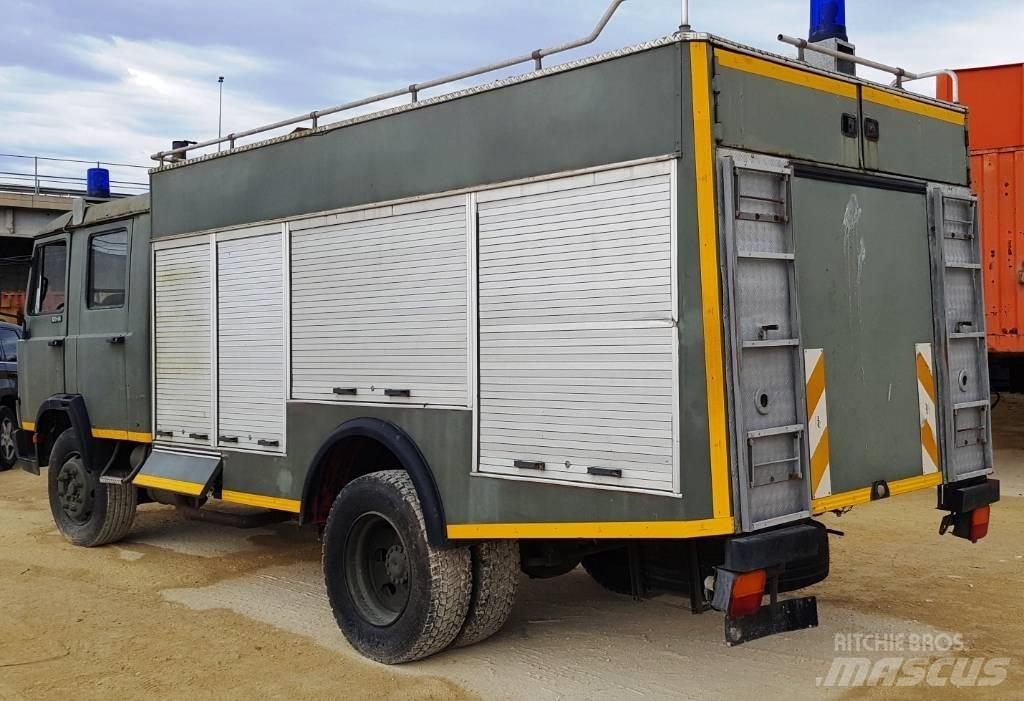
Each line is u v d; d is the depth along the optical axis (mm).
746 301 3695
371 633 4660
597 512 3873
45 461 7742
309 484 5160
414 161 4691
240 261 5766
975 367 4977
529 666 4535
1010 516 7875
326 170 5195
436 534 4395
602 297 3867
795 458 3824
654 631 5043
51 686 4355
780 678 4332
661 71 3684
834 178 4188
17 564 6672
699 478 3553
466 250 4422
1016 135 9836
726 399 3564
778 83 3943
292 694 4223
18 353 8094
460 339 4445
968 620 5148
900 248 4551
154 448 6469
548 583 6031
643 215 3732
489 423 4297
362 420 4871
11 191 27234
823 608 5387
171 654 4777
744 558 3547
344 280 5066
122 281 6844
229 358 5820
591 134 3916
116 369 6793
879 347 4379
